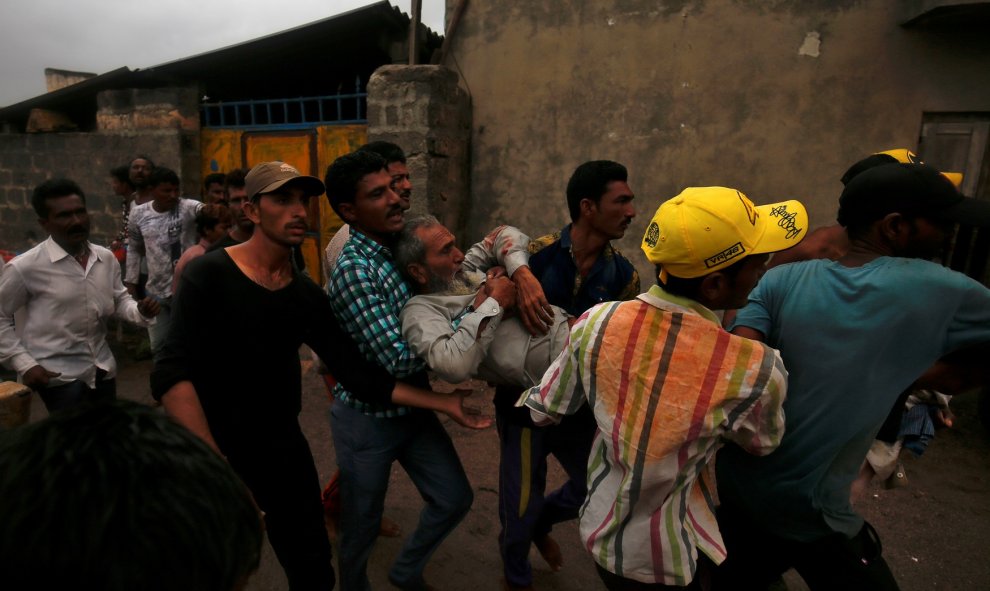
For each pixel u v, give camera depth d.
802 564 1.59
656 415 1.30
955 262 4.50
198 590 0.49
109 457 0.49
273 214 1.72
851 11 4.39
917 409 1.91
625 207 2.00
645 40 4.92
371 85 4.92
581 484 2.20
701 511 1.47
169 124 6.33
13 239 7.50
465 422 1.86
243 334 1.75
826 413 1.40
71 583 0.45
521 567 2.25
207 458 0.54
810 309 1.42
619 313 1.37
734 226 1.22
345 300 1.85
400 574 2.17
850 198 1.44
